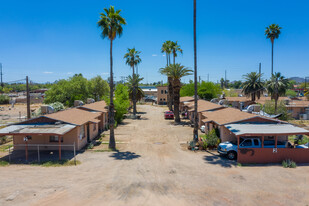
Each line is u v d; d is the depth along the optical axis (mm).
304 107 43438
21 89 149500
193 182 11555
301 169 13516
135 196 9805
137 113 51375
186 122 35781
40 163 15047
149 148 19578
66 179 11844
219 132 20422
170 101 49969
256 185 11125
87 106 28500
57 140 18922
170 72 35062
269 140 16109
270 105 37375
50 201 9133
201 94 54094
